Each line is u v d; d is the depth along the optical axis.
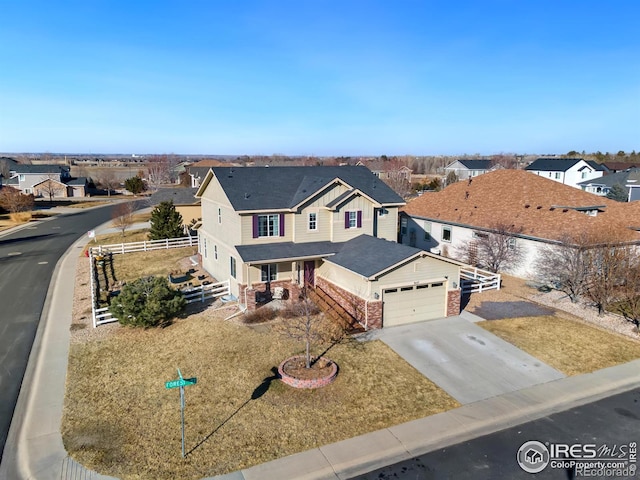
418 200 38.88
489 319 21.17
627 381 15.52
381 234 27.50
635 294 21.09
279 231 24.34
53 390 14.74
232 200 23.58
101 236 44.53
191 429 12.66
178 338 18.73
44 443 12.05
